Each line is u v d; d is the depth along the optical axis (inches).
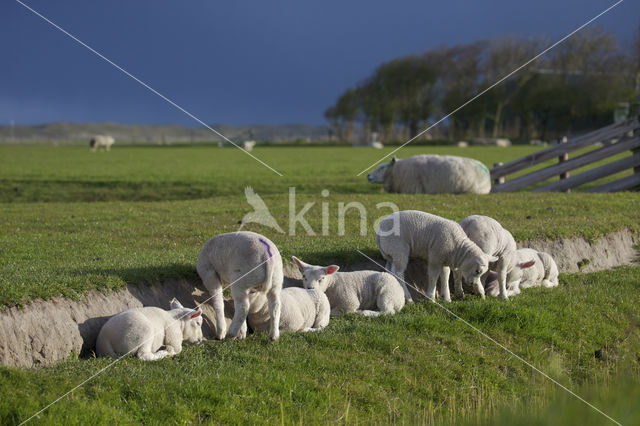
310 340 321.1
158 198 938.1
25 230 527.5
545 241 482.3
